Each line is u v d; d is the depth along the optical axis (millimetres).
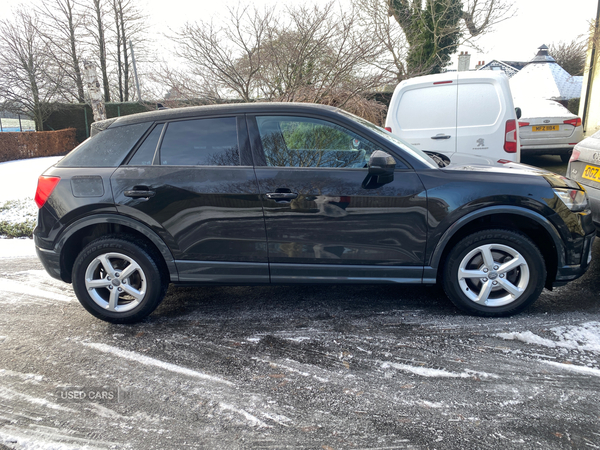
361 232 3086
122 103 22203
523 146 9148
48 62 23219
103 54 26156
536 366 2590
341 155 3109
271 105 3203
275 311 3510
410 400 2318
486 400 2295
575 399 2273
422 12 15234
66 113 23344
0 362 2830
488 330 3047
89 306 3334
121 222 3176
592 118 11633
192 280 3281
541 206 3008
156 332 3215
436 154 3982
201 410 2291
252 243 3156
